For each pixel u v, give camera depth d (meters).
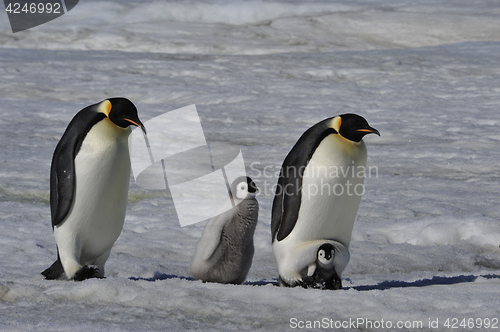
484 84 67.00
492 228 25.38
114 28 107.25
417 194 32.34
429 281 18.67
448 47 94.62
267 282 19.23
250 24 116.56
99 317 14.43
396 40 105.00
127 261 21.50
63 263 17.94
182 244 24.47
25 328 13.54
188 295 15.59
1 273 18.89
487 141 44.34
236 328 13.49
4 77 68.69
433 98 61.09
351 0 134.50
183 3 121.50
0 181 33.62
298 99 60.41
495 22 109.00
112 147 17.16
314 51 98.56
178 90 63.47
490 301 14.66
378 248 23.81
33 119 50.38
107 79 69.44
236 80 70.06
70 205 17.31
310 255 16.69
